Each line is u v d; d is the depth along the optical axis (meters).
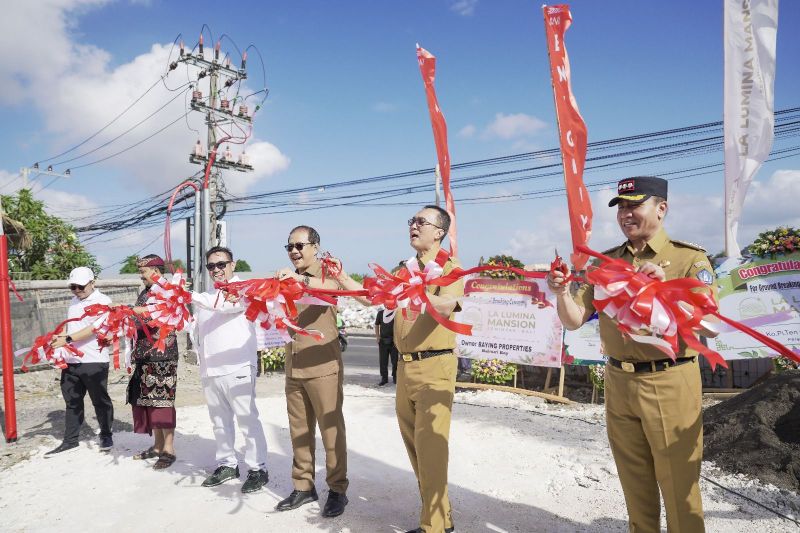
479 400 7.24
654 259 2.51
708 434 4.62
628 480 2.58
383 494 3.87
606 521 3.38
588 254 2.23
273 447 5.10
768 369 7.30
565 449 4.89
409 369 3.05
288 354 3.60
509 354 7.68
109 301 5.20
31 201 14.54
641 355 2.39
